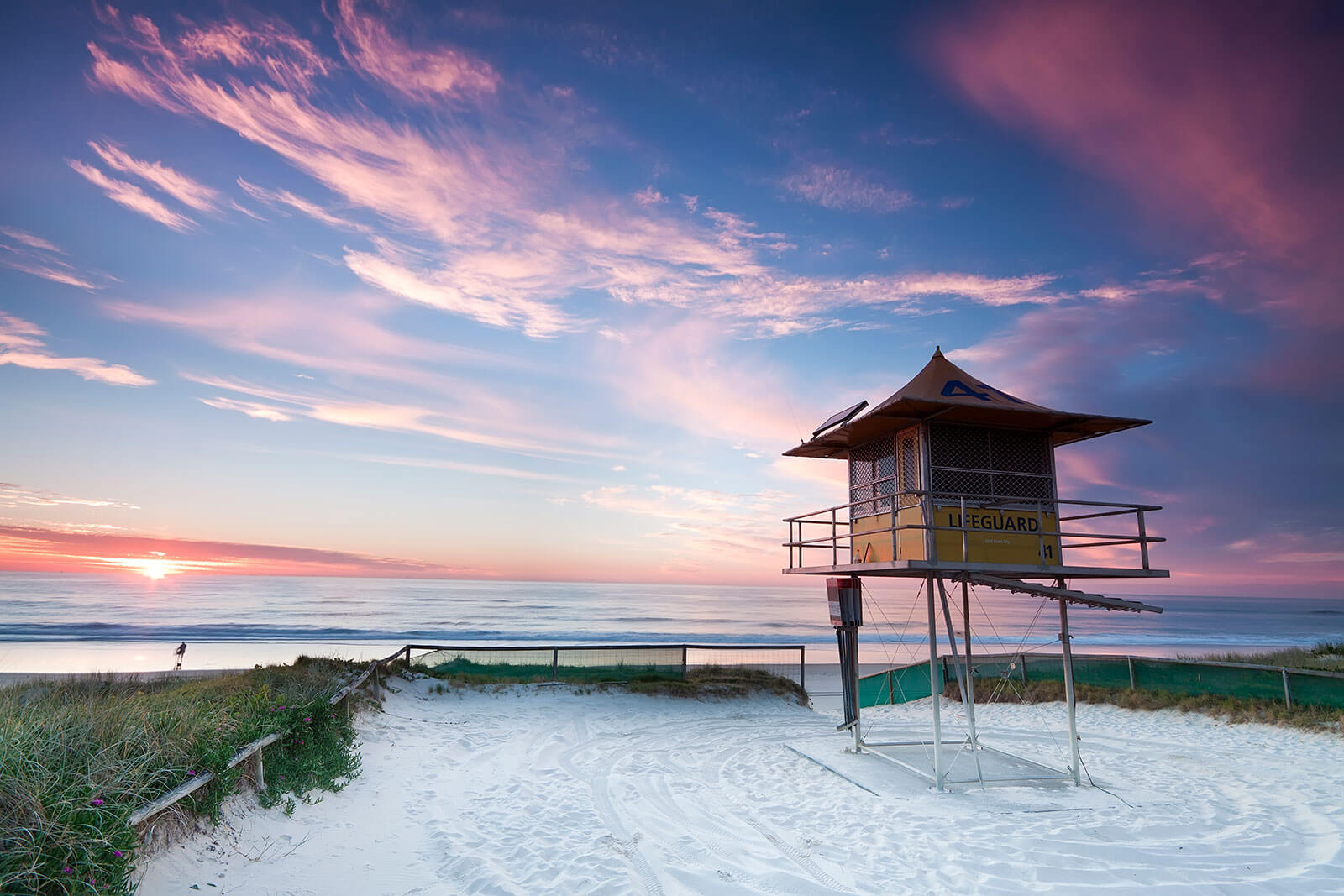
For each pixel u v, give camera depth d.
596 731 14.33
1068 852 7.36
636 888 6.38
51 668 30.22
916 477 10.36
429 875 6.55
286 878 5.99
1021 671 20.09
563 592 152.12
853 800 9.53
